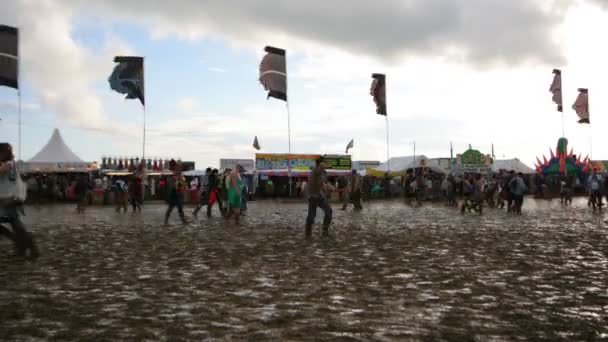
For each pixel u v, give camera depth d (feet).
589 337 14.55
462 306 18.20
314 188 42.06
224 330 15.19
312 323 15.96
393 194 164.14
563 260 28.84
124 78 118.21
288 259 29.17
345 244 36.42
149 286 21.71
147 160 173.88
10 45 108.58
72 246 35.45
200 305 18.34
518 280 23.00
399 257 29.96
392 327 15.51
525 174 197.57
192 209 93.61
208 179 67.62
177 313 17.20
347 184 88.74
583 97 158.40
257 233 44.83
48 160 133.28
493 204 96.22
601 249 33.63
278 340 14.23
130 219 64.69
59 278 23.56
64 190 126.72
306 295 19.94
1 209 28.55
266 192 152.46
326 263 27.73
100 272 25.07
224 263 27.76
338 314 17.07
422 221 59.72
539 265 27.07
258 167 149.38
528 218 65.31
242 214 70.74
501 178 139.13
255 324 15.84
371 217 67.62
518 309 17.78
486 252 32.12
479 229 48.60
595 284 22.15
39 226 53.06
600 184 82.99
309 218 42.09
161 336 14.58
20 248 29.25
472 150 168.14
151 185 138.31
